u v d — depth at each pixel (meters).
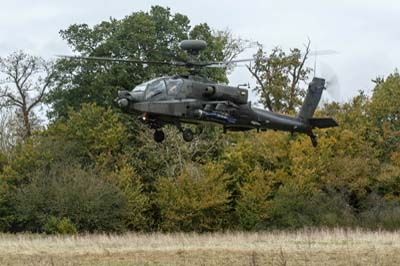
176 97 44.94
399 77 103.69
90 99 104.38
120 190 87.44
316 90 54.31
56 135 95.44
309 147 93.31
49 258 43.22
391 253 44.38
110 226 84.56
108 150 94.38
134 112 45.25
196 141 96.94
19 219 83.56
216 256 43.75
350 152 95.75
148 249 48.50
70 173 87.69
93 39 105.19
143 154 96.44
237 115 47.78
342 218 85.62
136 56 103.19
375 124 100.56
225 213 90.81
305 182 90.62
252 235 67.62
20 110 123.25
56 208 82.94
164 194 89.00
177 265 40.19
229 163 94.12
